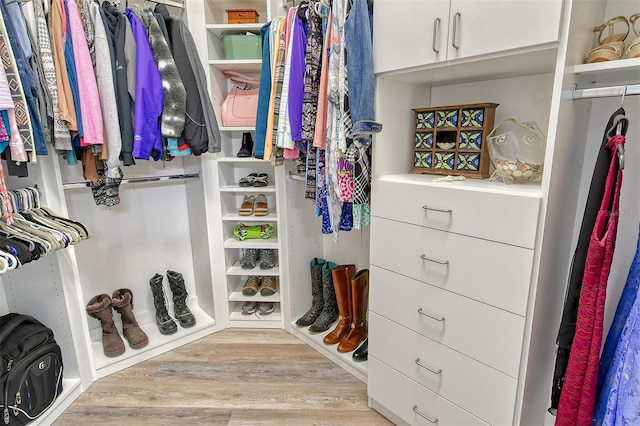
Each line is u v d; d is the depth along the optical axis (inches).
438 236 45.8
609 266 34.5
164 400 63.7
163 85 60.5
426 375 51.0
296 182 78.8
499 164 45.8
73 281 63.7
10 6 48.6
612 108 42.6
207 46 72.4
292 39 57.9
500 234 39.5
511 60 40.1
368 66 48.3
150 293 88.3
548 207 36.9
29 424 55.6
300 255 83.8
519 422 42.1
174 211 89.0
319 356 76.1
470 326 44.4
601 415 37.9
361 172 55.2
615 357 36.1
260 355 76.7
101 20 56.8
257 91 77.4
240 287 93.4
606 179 34.1
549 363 47.9
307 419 59.2
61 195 61.5
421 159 56.4
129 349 74.3
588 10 37.4
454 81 55.1
